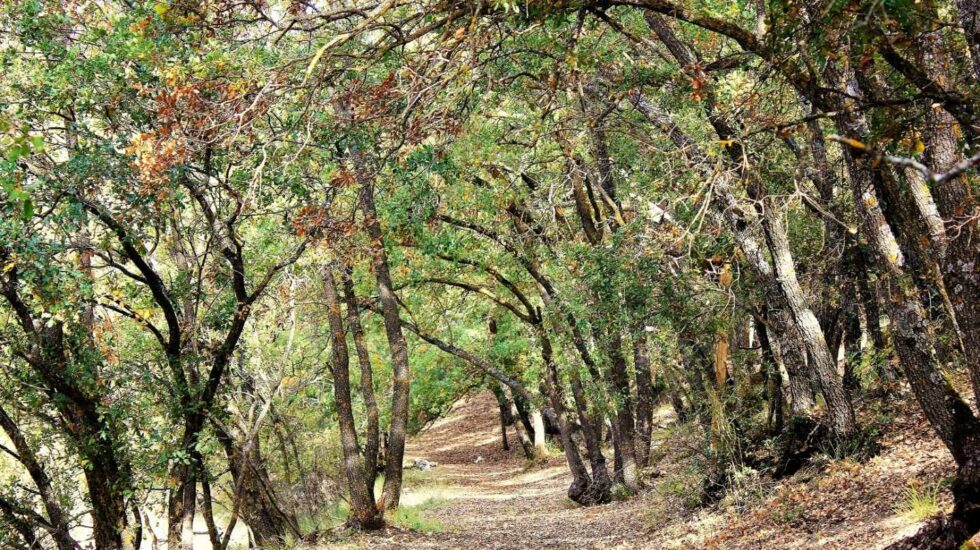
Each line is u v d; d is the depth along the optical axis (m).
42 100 11.73
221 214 13.79
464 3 6.78
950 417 7.49
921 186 7.23
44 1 11.32
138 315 14.12
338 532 17.88
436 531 18.33
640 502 20.30
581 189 19.00
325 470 21.95
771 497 12.77
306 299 19.25
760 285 14.54
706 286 15.39
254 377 17.64
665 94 13.34
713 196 11.94
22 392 13.96
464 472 41.62
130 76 11.01
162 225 13.21
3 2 11.23
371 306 20.95
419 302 23.86
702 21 6.40
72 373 13.43
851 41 5.35
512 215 20.25
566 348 22.12
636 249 15.76
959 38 6.35
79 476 16.38
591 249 16.95
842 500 11.14
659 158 13.14
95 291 13.55
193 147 8.31
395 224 15.90
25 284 12.25
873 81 6.21
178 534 14.36
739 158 10.62
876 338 15.02
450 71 7.13
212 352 15.10
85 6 11.53
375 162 11.38
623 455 22.28
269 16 8.18
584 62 8.26
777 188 14.03
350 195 15.55
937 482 9.84
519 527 20.05
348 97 8.16
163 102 8.04
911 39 4.93
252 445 17.22
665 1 6.48
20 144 5.03
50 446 14.69
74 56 11.12
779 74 7.13
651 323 17.55
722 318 15.22
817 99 6.32
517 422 41.47
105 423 13.91
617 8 10.56
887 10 4.59
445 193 16.86
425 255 19.84
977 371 6.30
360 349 19.00
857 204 8.76
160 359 15.14
